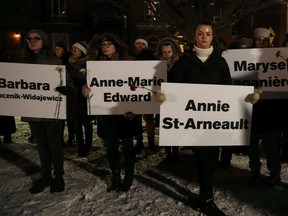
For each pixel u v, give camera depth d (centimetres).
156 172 419
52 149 357
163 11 721
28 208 330
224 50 361
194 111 291
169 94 286
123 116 348
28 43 352
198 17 666
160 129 293
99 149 529
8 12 2272
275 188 362
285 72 351
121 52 355
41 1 2455
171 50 438
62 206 332
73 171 430
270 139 349
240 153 477
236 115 296
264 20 2125
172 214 312
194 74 289
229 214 311
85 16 2450
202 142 298
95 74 342
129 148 357
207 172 301
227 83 296
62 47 463
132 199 344
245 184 375
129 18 2316
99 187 374
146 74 342
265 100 349
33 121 353
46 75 344
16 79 347
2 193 367
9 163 470
